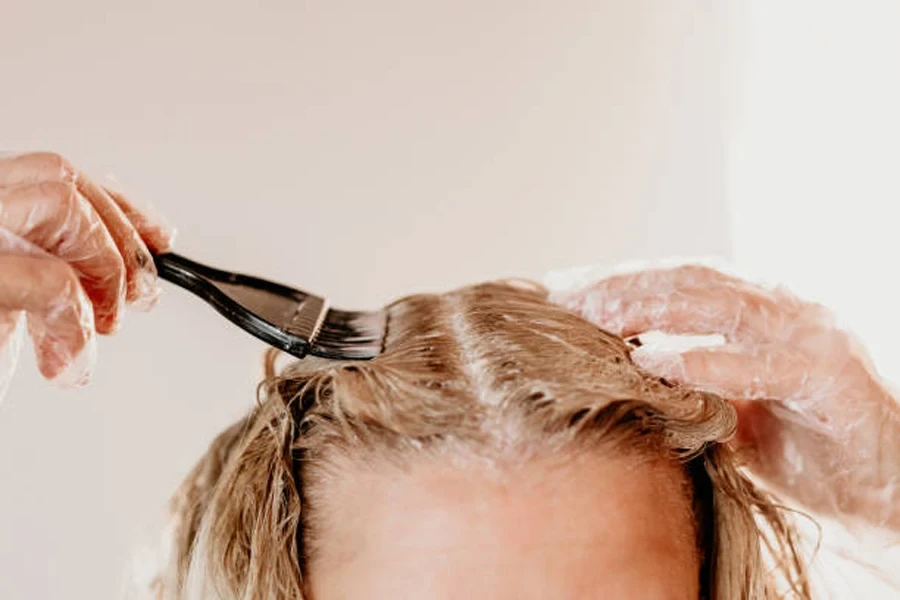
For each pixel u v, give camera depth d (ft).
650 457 1.83
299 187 4.15
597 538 1.69
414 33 4.21
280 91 4.11
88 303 1.60
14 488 4.00
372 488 1.76
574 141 4.40
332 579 1.82
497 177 4.34
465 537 1.67
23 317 1.66
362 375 1.79
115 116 3.99
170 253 1.85
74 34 3.94
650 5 4.39
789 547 2.40
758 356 2.04
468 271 4.33
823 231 4.26
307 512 1.90
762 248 4.43
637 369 1.91
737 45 4.42
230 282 1.88
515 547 1.66
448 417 1.73
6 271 1.52
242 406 3.77
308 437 1.90
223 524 2.11
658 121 4.45
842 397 2.11
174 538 2.54
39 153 1.67
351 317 2.04
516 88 4.33
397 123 4.23
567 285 2.20
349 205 4.20
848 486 2.23
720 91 4.47
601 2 4.36
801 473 2.29
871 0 4.09
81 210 1.60
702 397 1.94
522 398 1.73
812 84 4.28
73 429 4.03
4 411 3.97
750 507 2.17
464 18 4.25
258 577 1.93
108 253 1.64
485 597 1.64
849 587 2.83
